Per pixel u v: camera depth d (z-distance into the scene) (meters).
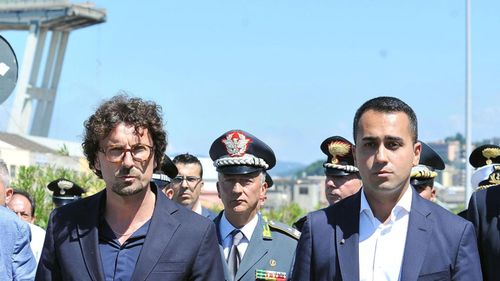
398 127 3.80
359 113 3.91
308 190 48.19
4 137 21.45
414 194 3.97
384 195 3.83
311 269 3.96
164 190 6.43
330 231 3.95
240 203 5.29
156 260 3.72
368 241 3.90
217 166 5.36
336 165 6.39
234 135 5.35
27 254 5.00
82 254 3.75
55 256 3.84
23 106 28.59
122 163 3.72
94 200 3.91
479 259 3.90
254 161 5.30
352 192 6.39
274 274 5.17
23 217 6.77
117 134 3.72
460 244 3.82
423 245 3.80
